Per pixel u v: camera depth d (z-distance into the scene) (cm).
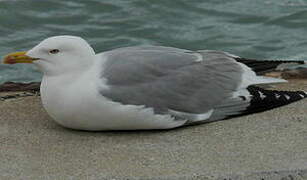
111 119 1085
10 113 1192
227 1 1961
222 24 1855
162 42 1786
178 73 1122
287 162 981
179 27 1845
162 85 1105
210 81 1139
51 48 1079
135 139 1082
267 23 1856
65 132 1114
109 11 1902
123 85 1085
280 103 1160
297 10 1892
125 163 994
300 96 1182
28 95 1301
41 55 1084
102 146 1056
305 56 1702
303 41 1770
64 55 1080
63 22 1853
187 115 1116
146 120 1093
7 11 1870
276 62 1199
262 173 954
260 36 1795
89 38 1794
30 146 1059
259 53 1730
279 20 1859
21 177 959
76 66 1083
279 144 1041
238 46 1759
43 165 994
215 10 1917
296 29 1827
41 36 1791
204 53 1182
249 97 1148
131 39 1795
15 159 1013
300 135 1070
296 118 1136
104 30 1828
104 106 1071
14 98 1277
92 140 1080
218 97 1136
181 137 1083
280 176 950
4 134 1101
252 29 1833
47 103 1095
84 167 985
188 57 1148
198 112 1123
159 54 1136
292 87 1301
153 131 1116
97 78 1081
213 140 1065
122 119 1085
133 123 1095
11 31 1816
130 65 1102
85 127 1105
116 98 1074
